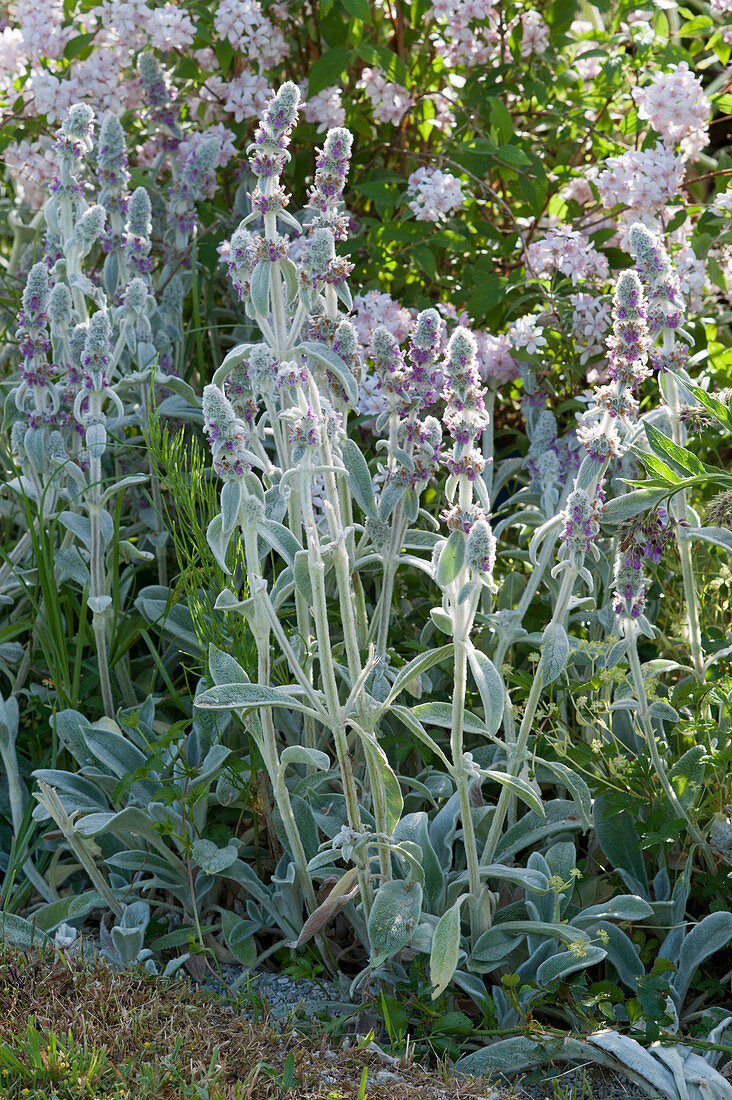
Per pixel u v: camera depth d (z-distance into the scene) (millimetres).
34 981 1808
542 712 2145
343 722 1790
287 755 1858
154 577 3014
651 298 2053
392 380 2039
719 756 2027
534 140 3506
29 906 2342
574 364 2918
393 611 2637
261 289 2035
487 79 3277
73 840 2006
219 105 3479
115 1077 1582
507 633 2229
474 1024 1990
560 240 2770
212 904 2242
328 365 1979
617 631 2162
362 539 2303
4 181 3930
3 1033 1658
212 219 3262
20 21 3199
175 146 3312
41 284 2439
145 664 2799
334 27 3295
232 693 1765
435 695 2488
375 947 1797
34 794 1966
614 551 2422
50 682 2564
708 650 2412
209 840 2131
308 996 2018
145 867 2146
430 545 2191
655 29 3449
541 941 2004
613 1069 1786
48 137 3336
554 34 3387
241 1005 1907
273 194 2002
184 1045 1681
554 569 1896
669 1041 1760
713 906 2074
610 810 2119
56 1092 1526
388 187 3088
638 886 2121
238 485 1740
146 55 3207
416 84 3471
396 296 3375
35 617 2545
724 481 1876
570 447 2475
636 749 2344
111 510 2957
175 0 3338
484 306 2893
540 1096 1787
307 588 1761
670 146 2842
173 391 2803
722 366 2871
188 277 3217
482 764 2254
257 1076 1626
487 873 1902
